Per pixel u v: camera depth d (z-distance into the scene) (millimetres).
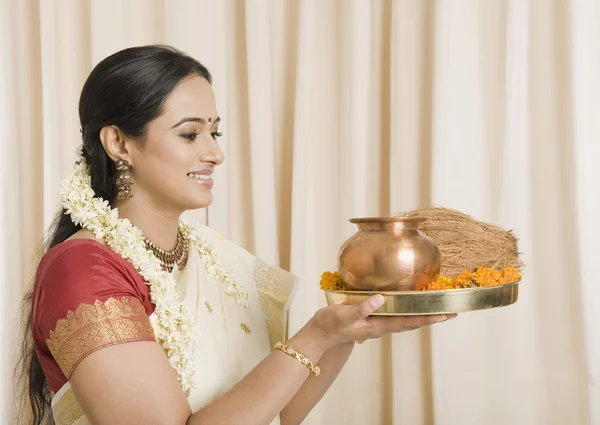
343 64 2455
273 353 1155
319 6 2500
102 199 1302
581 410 2299
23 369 1539
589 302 2244
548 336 2340
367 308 1049
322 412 2494
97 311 1080
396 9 2379
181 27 2482
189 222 1490
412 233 1122
